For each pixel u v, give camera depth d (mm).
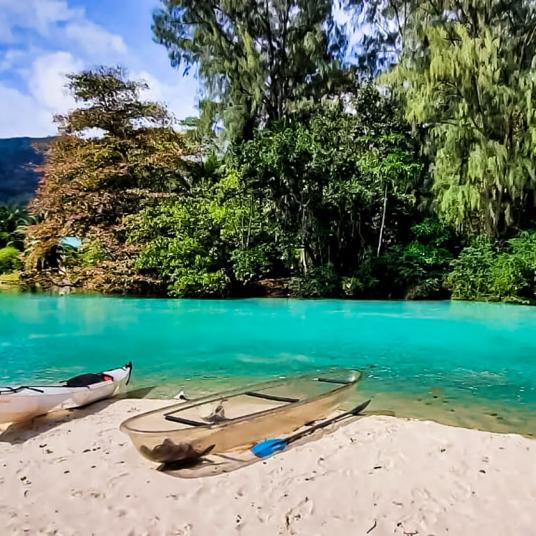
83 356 8742
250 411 4750
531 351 9234
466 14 17125
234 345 9656
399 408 5875
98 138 19766
